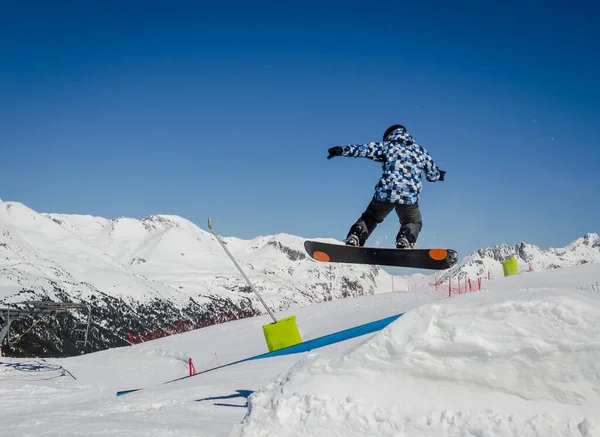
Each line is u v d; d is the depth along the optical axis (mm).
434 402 3846
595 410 3426
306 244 6465
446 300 4398
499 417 3596
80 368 25922
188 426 5715
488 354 3822
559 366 3629
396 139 6414
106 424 6000
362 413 3922
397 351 4121
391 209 6297
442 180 6633
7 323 27531
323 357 4473
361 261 6383
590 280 23328
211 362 26594
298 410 4117
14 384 18953
